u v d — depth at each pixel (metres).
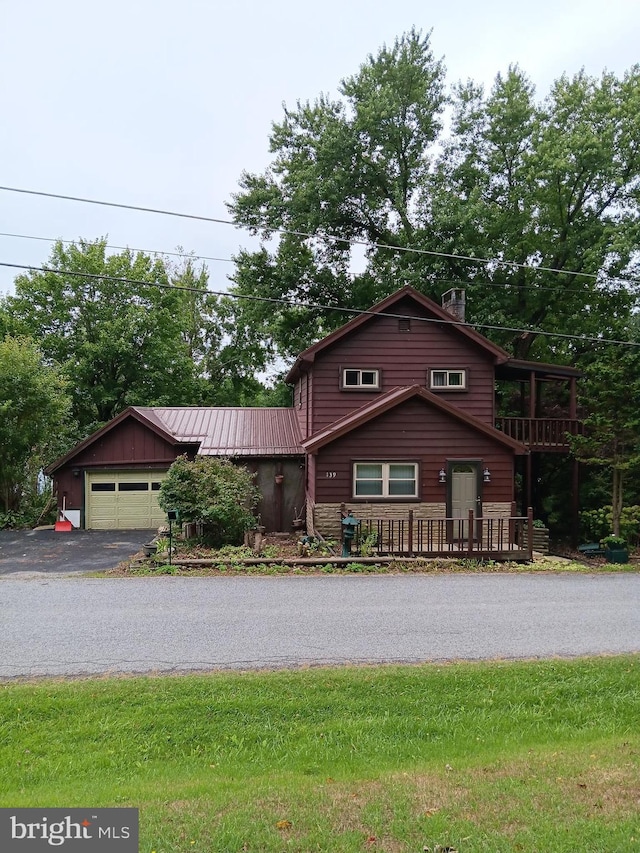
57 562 14.16
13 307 30.14
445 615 9.63
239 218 26.64
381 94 24.30
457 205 23.75
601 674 7.12
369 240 28.28
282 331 28.64
